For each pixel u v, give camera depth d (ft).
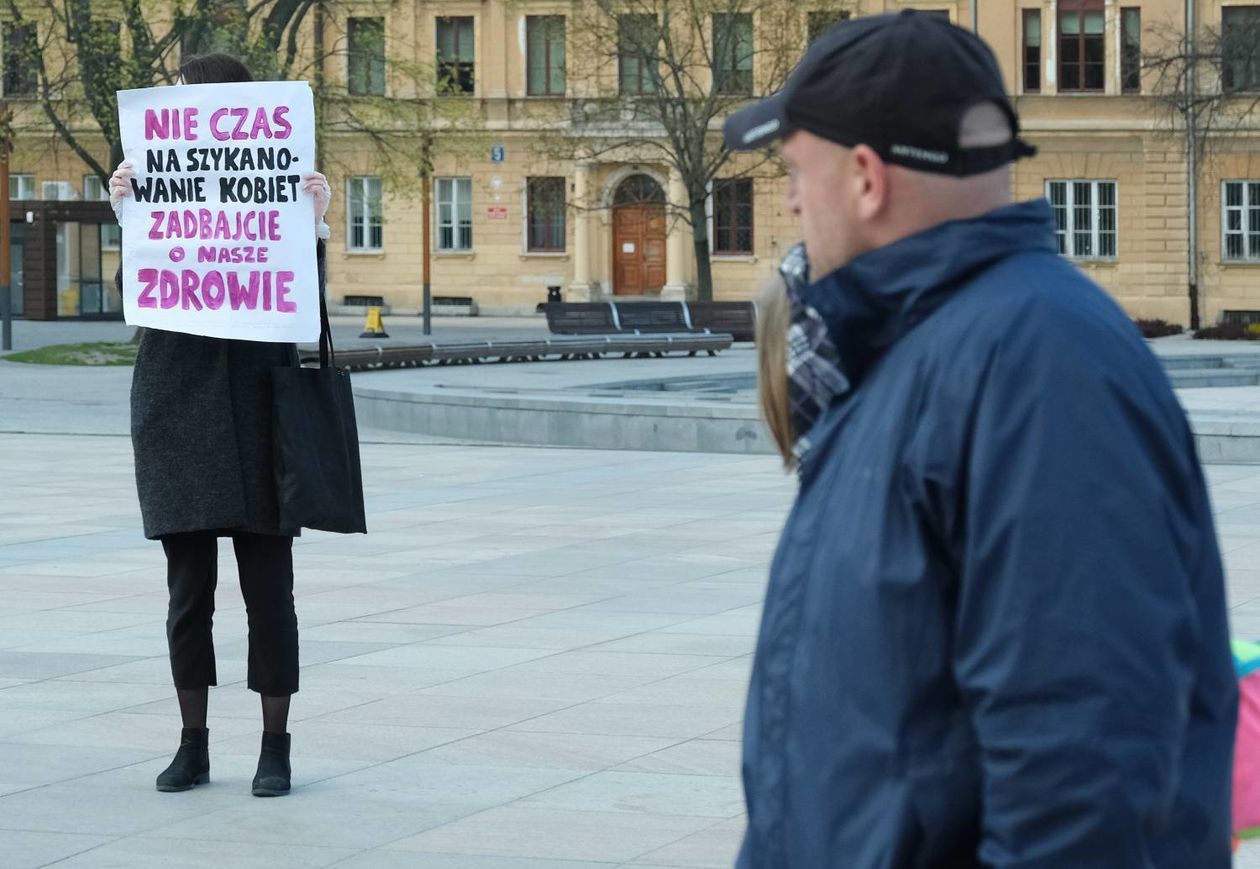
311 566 43.27
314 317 23.65
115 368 129.59
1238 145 204.54
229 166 23.94
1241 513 52.06
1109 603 7.19
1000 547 7.45
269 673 23.61
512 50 217.97
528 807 22.82
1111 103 206.90
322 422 23.48
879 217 8.45
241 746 26.18
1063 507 7.32
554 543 47.16
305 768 24.90
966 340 7.88
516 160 219.20
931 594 7.86
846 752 7.96
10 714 28.17
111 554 45.37
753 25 183.01
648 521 51.67
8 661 32.17
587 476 64.64
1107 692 7.12
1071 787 7.09
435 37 219.61
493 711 28.09
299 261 23.61
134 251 24.07
